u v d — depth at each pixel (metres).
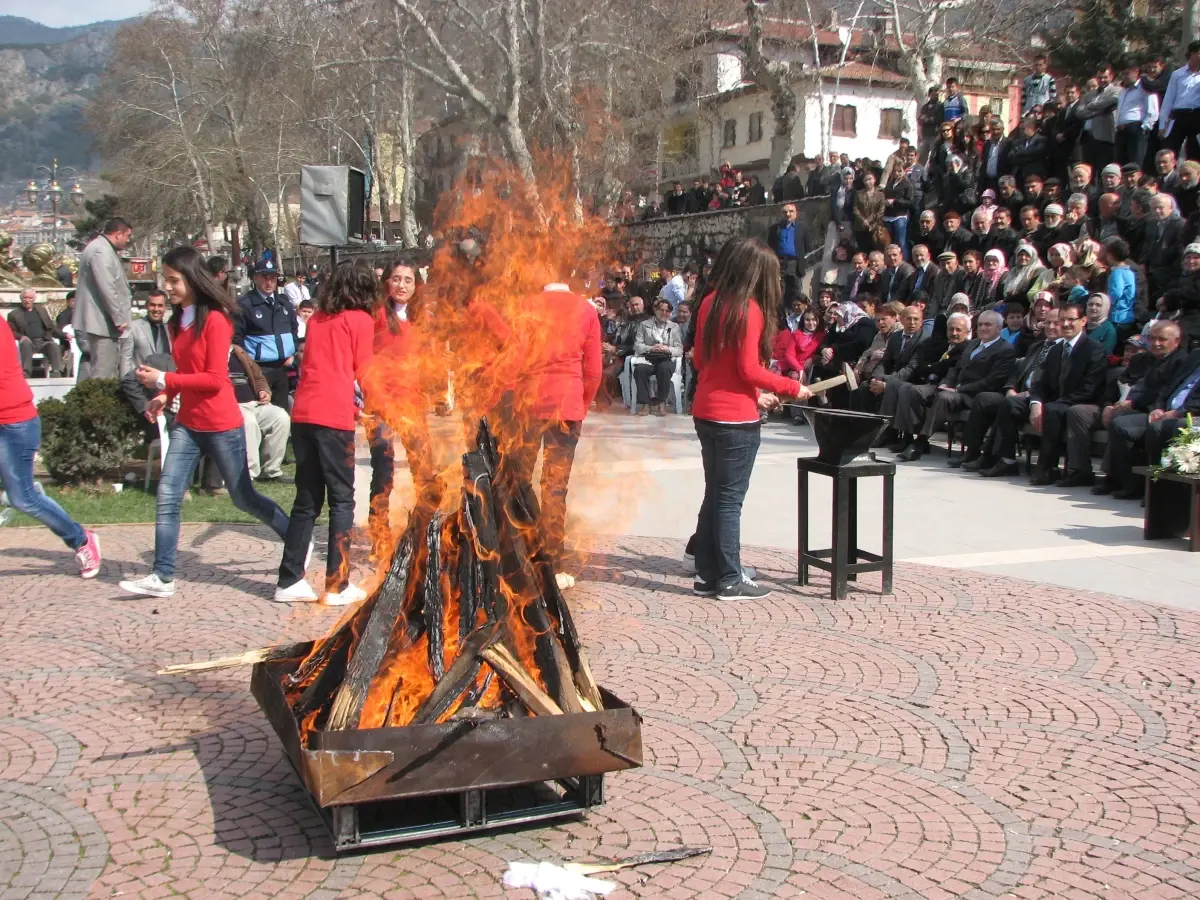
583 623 5.93
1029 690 4.89
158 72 50.03
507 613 3.76
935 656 5.36
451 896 3.18
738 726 4.48
